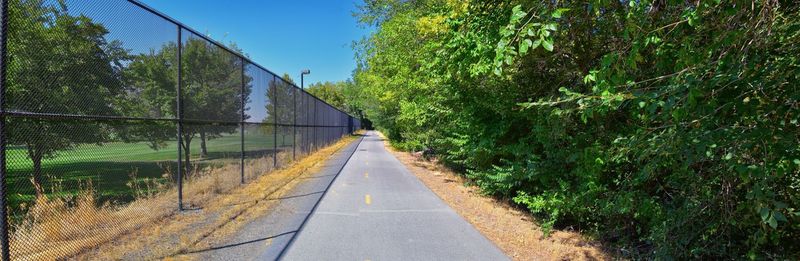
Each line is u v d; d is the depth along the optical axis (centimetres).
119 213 576
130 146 635
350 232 614
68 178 523
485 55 442
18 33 427
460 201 884
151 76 668
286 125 1564
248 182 1063
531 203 706
